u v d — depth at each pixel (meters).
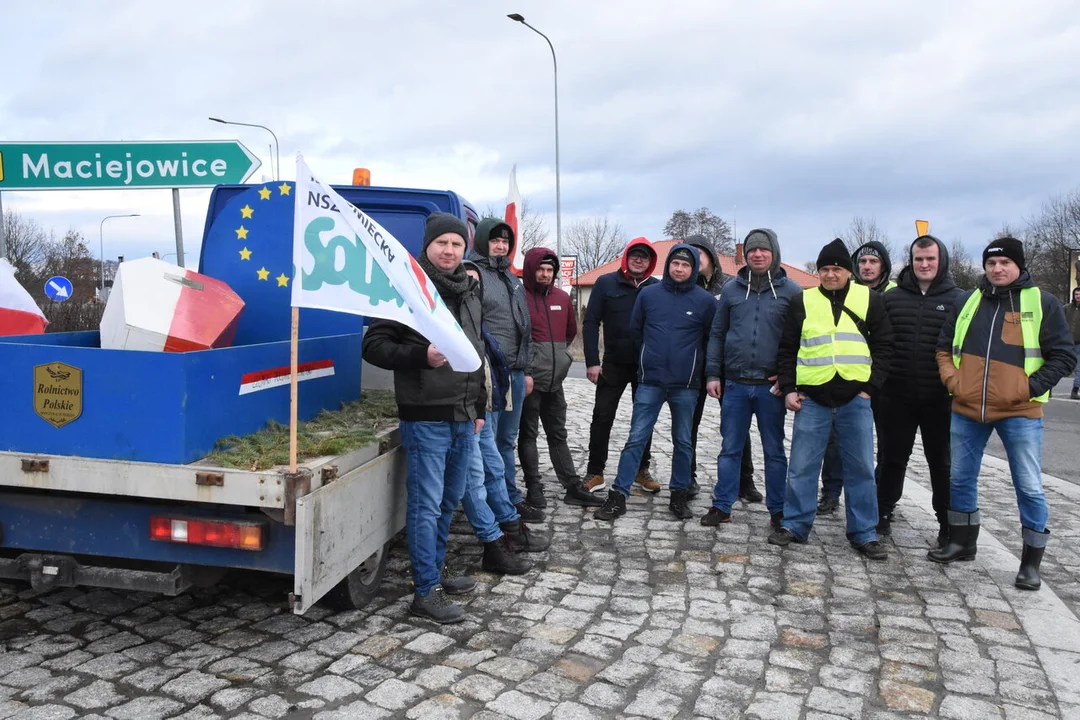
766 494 5.07
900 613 3.69
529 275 5.26
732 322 5.04
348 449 3.21
